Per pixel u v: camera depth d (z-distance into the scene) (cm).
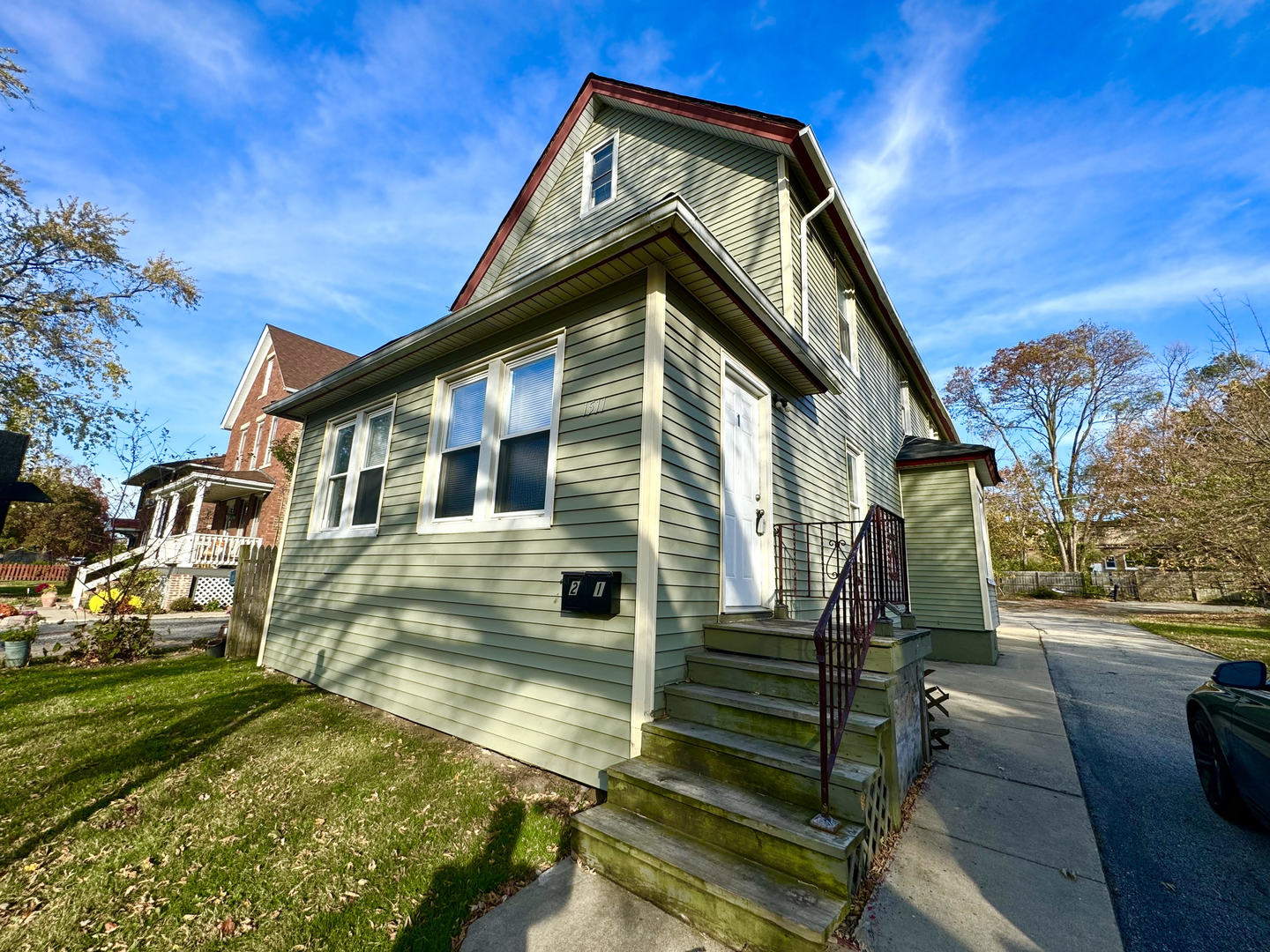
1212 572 1739
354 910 231
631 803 282
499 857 270
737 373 462
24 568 2386
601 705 336
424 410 551
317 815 310
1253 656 865
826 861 211
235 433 2188
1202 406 1173
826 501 649
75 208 1595
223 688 598
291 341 2098
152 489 2086
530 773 367
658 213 321
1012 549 2886
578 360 411
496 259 911
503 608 414
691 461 384
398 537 538
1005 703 599
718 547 410
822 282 690
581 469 386
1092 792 358
